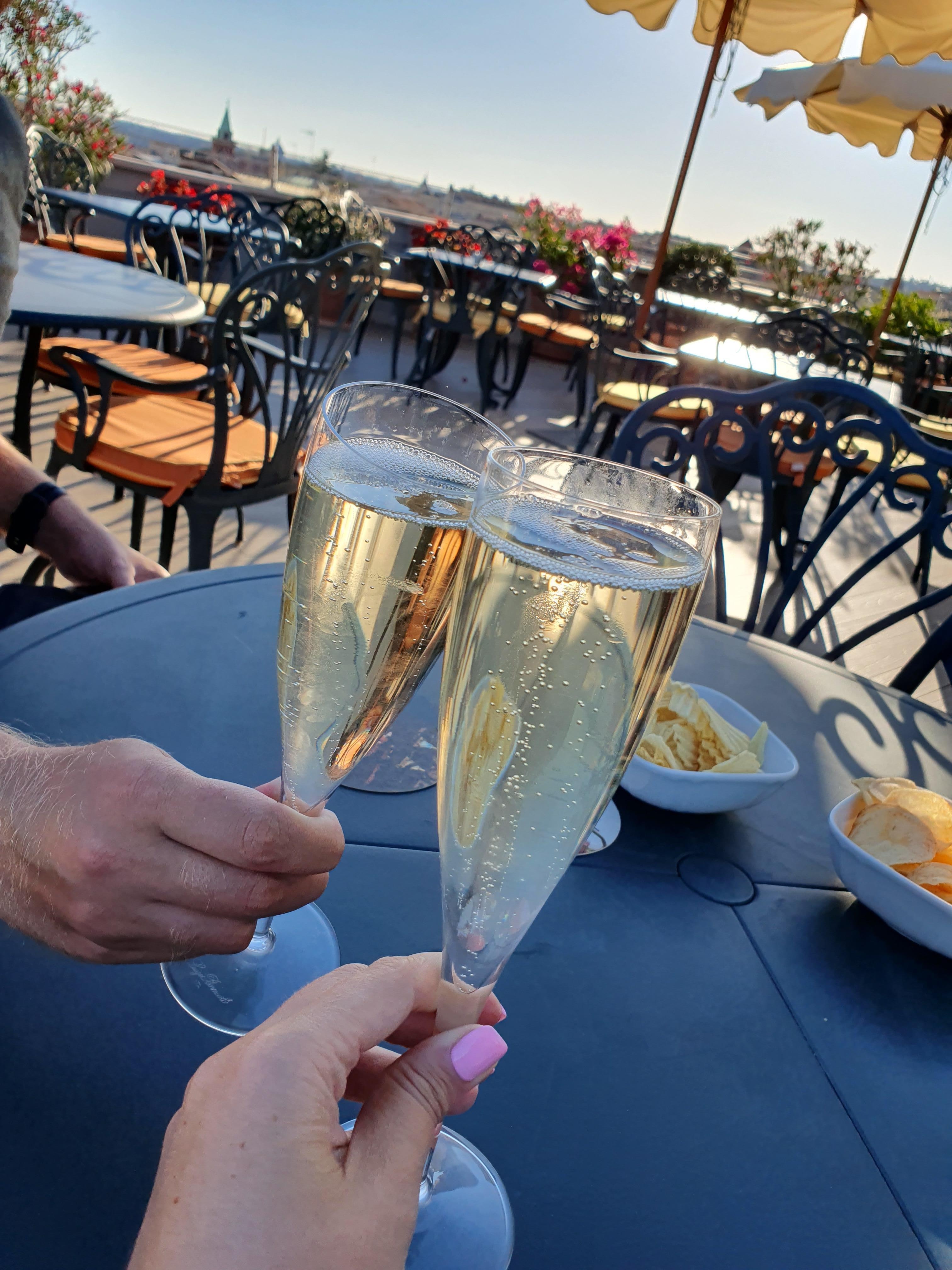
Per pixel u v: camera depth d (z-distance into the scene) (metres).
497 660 0.32
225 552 3.00
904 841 0.67
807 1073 0.53
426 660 0.46
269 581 1.05
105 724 0.72
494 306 5.93
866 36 4.78
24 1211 0.38
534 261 7.13
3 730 0.57
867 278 9.29
